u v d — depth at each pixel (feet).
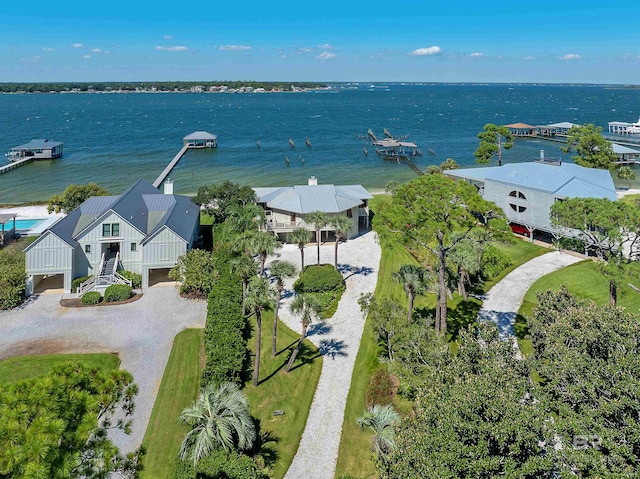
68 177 317.22
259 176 328.29
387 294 140.87
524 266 159.84
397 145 408.05
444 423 49.70
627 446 47.16
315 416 89.20
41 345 111.75
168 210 166.09
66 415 44.14
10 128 604.90
